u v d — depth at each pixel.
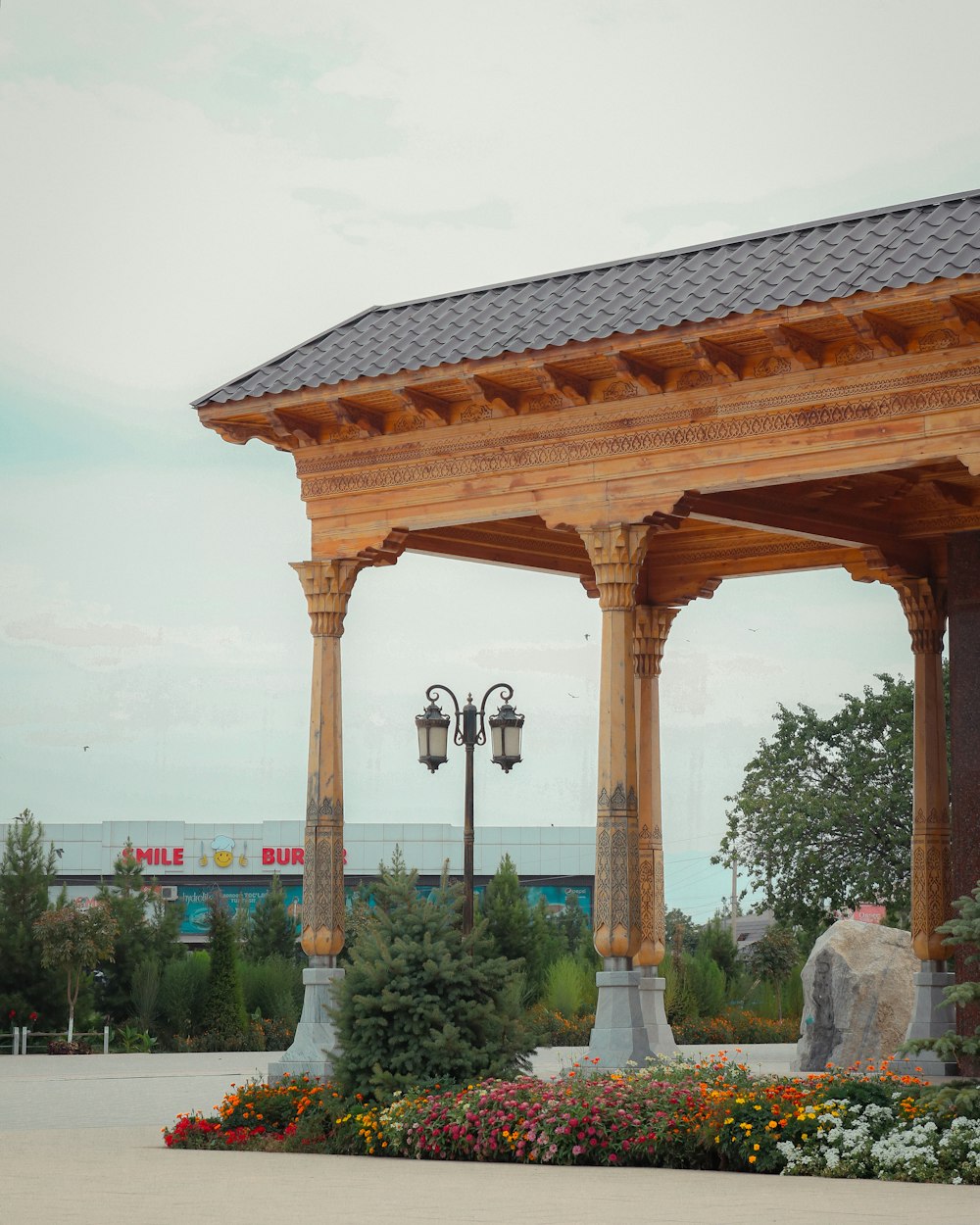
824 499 19.00
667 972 34.75
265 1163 14.38
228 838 65.19
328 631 18.78
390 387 17.41
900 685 35.00
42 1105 21.44
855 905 33.16
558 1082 15.47
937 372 15.26
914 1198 11.46
